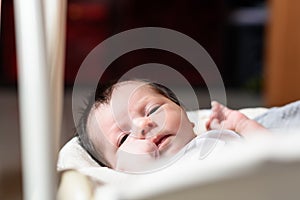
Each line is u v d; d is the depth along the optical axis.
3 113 3.16
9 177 1.99
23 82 0.41
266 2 3.77
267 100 2.59
